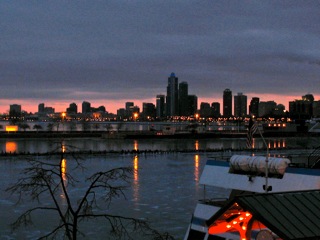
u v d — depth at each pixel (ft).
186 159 462.19
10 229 165.17
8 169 361.30
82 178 296.10
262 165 91.97
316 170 84.64
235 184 96.94
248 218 60.90
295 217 54.03
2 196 228.84
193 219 101.40
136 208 205.16
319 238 51.72
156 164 410.93
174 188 264.11
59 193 236.84
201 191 254.47
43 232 161.17
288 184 87.81
